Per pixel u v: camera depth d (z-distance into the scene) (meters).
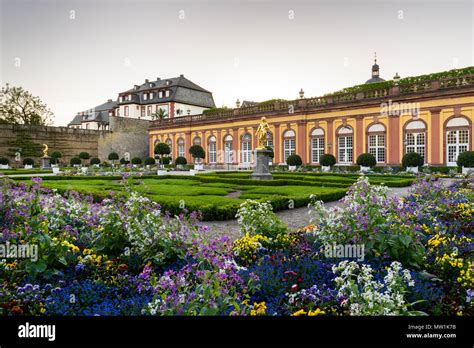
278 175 23.81
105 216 5.75
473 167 23.31
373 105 30.17
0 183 6.53
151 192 14.01
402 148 28.67
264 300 4.17
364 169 28.52
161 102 61.91
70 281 4.48
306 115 34.56
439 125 26.77
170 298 3.14
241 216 6.90
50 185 16.08
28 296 3.76
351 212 5.41
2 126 43.50
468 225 6.97
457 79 26.19
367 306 3.33
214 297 3.15
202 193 14.04
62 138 47.84
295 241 6.18
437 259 5.02
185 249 5.08
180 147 46.91
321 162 31.09
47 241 4.49
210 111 51.06
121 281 4.49
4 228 5.11
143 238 5.34
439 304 3.76
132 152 54.00
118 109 67.62
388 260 5.02
